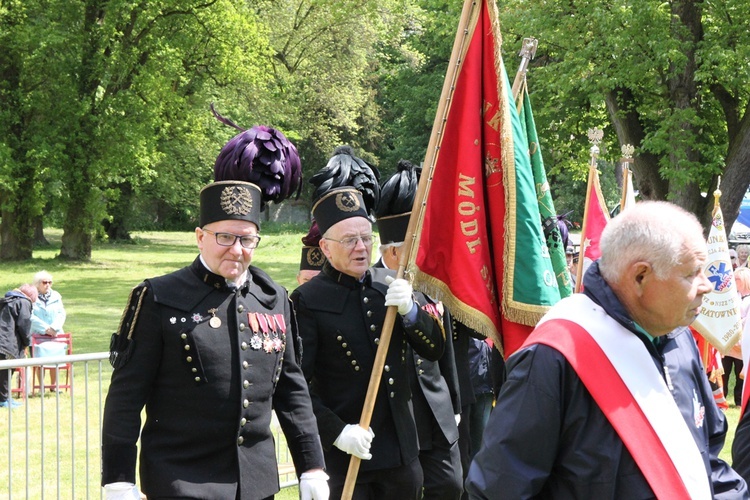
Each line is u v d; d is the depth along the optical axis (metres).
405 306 4.53
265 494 3.95
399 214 5.44
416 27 39.97
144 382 3.86
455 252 4.64
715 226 9.69
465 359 5.86
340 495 4.74
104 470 3.77
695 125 18.92
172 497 3.77
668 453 2.72
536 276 4.54
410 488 4.87
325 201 4.90
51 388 11.24
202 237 4.03
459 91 4.71
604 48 18.33
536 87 21.19
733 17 18.23
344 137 49.47
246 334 4.00
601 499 2.71
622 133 20.30
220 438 3.89
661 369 2.88
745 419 3.76
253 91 33.88
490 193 4.69
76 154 29.80
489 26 4.72
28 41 27.34
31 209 30.66
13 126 29.39
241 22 30.09
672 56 17.50
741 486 3.01
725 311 9.66
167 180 35.84
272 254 36.44
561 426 2.77
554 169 22.92
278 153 4.19
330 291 4.90
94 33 29.14
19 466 8.18
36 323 12.45
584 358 2.79
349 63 39.44
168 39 29.78
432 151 4.63
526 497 2.71
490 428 2.83
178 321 3.90
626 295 2.84
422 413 5.07
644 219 2.81
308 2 36.25
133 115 29.64
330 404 4.80
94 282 26.53
